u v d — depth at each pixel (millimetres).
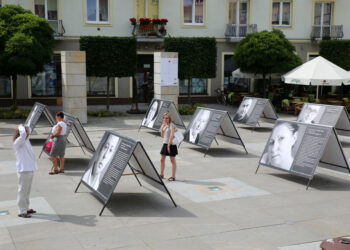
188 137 13523
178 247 6121
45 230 6742
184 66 22734
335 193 8992
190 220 7250
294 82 21516
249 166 11391
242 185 9531
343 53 25906
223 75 28688
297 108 22219
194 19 27594
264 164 10438
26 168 7184
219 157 12484
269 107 17516
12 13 19766
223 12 27969
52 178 9922
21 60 18812
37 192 8828
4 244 6191
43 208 7824
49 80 25531
